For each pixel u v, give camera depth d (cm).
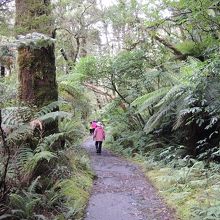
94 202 662
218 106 861
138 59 1438
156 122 1134
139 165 1111
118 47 2112
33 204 506
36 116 582
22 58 673
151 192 754
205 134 1032
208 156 980
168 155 1120
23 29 700
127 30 1664
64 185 652
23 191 520
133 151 1388
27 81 673
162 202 675
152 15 881
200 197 636
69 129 855
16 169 542
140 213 607
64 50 1969
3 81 736
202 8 691
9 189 514
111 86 1580
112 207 636
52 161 652
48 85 685
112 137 1723
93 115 1962
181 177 773
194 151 1043
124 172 993
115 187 796
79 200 592
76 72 1496
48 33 766
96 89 1638
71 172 750
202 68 798
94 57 1448
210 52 927
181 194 668
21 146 584
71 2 1755
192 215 559
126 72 1477
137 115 1546
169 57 1391
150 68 1463
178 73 1288
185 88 928
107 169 1039
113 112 1717
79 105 1338
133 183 844
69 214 532
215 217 512
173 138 1305
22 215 497
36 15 732
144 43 1466
